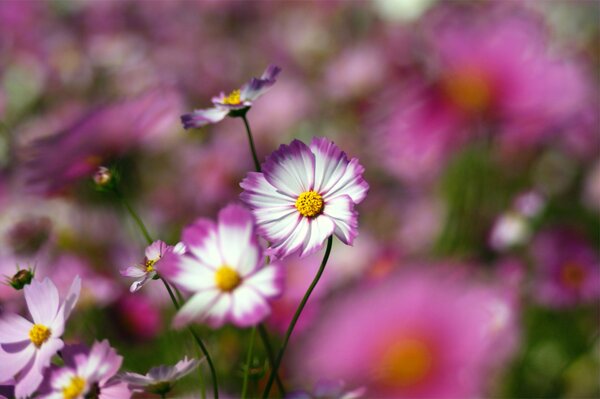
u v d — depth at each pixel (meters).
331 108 1.43
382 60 1.38
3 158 1.14
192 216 1.16
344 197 0.55
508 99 0.89
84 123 0.76
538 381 1.00
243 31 1.81
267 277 0.51
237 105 0.61
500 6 1.13
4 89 1.57
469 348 0.47
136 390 0.53
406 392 0.47
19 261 0.84
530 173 1.22
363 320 0.49
